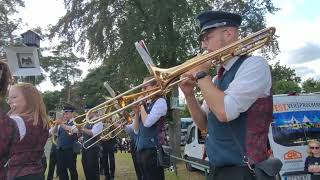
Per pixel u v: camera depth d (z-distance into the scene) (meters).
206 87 2.73
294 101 7.84
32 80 9.11
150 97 3.65
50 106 50.09
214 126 2.85
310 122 7.80
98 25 19.06
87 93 36.53
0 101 2.82
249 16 19.62
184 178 11.41
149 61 3.26
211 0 19.52
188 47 18.52
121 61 18.80
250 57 2.78
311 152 6.71
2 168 2.73
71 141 9.62
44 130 4.00
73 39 19.94
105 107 4.38
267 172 2.65
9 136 2.74
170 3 17.33
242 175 2.71
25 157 3.81
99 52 19.38
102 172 12.82
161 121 6.06
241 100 2.66
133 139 8.23
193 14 18.00
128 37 18.38
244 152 2.71
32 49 8.70
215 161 2.82
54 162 10.55
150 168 6.09
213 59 2.84
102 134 8.25
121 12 19.17
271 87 2.80
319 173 6.63
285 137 7.56
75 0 19.50
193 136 13.59
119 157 19.69
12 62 8.56
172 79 3.03
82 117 4.98
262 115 2.73
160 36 17.94
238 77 2.73
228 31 2.88
